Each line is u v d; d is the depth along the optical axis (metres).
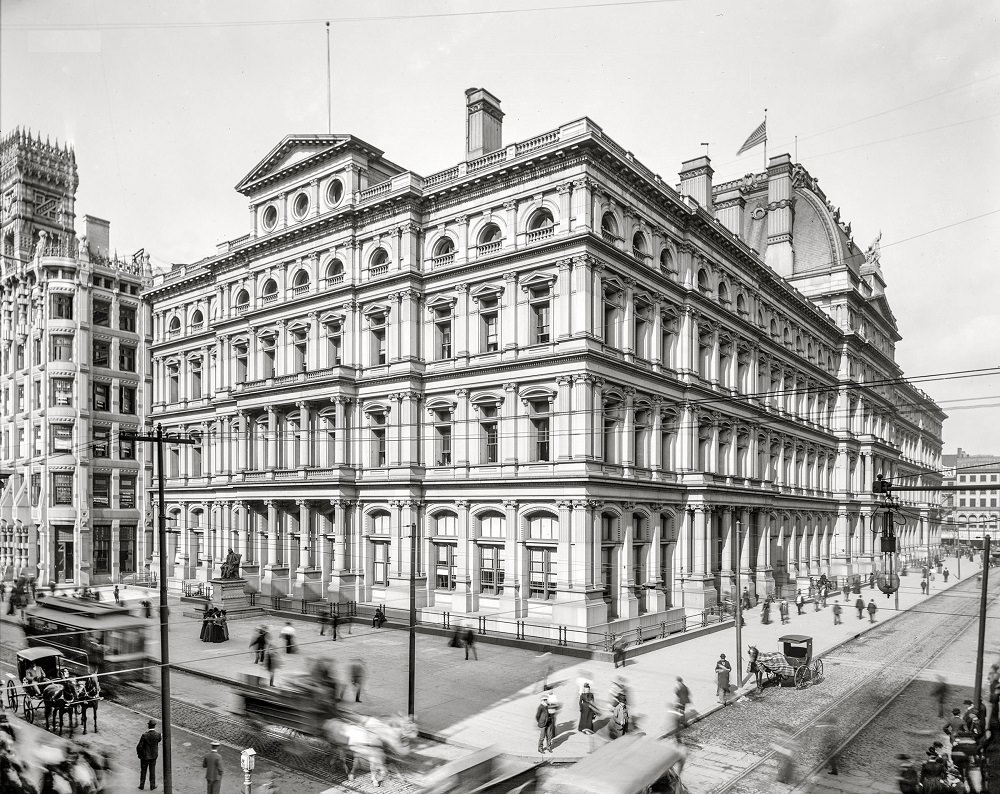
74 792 19.67
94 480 65.81
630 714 24.64
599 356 38.25
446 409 44.25
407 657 34.06
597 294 39.09
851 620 42.03
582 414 37.66
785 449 59.53
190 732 24.27
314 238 50.03
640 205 43.16
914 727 21.94
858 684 27.48
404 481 43.44
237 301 56.84
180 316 64.38
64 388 65.19
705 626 41.06
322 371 47.69
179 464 63.12
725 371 51.62
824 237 69.50
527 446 40.09
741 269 54.06
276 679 27.14
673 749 17.12
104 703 27.42
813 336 65.06
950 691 25.08
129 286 70.56
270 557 50.34
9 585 57.28
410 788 19.78
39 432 66.31
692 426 46.41
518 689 28.59
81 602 41.38
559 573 37.44
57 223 71.19
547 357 38.72
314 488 47.03
